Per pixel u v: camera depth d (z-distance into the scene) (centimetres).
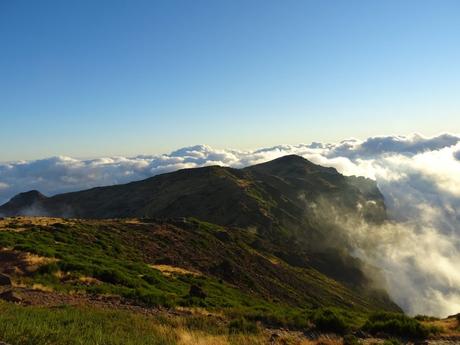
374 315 2495
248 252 10044
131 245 6925
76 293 2617
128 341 1450
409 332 2202
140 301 2545
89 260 4134
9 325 1297
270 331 2109
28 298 2314
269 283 8225
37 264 3331
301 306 7331
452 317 2897
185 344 1611
